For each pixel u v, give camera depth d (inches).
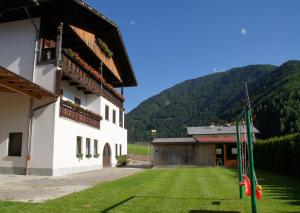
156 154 1082.7
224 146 1094.4
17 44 676.1
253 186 247.6
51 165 611.2
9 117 643.5
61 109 658.2
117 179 573.0
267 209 283.9
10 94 649.6
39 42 669.3
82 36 813.9
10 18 687.7
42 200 321.1
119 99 1198.9
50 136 619.8
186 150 1082.7
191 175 668.1
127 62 1184.2
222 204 308.2
